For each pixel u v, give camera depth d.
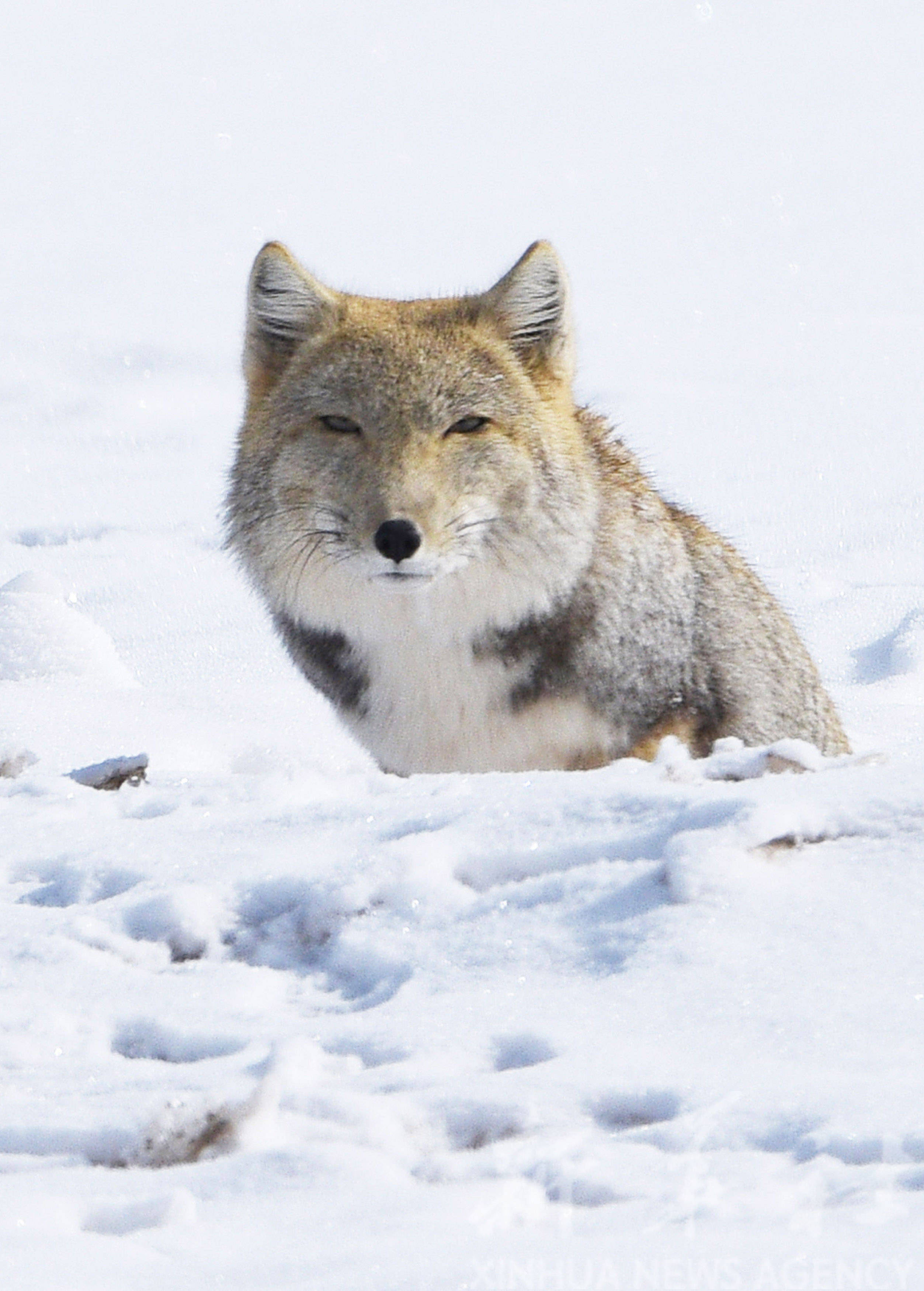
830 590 23.83
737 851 6.54
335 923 6.83
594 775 8.27
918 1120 4.63
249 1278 4.07
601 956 6.13
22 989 6.39
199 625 23.16
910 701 18.00
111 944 6.84
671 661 11.72
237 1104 5.07
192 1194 4.65
